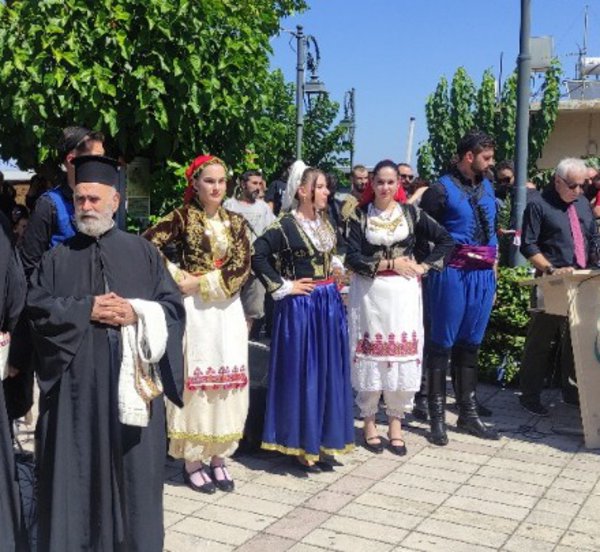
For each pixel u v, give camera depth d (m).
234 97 5.18
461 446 5.13
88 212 3.07
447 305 5.06
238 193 7.67
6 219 3.15
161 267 3.31
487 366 6.74
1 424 3.00
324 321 4.52
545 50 8.82
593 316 5.09
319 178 4.49
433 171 16.48
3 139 5.19
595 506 4.13
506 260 8.16
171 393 3.20
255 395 4.86
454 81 16.08
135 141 5.11
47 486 3.00
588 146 16.36
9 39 4.66
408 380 4.84
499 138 15.37
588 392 5.08
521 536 3.77
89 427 3.00
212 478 4.37
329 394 4.53
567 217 5.49
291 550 3.58
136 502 3.04
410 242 4.88
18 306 3.11
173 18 4.78
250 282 7.20
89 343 3.00
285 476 4.54
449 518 3.97
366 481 4.48
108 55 4.73
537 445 5.16
